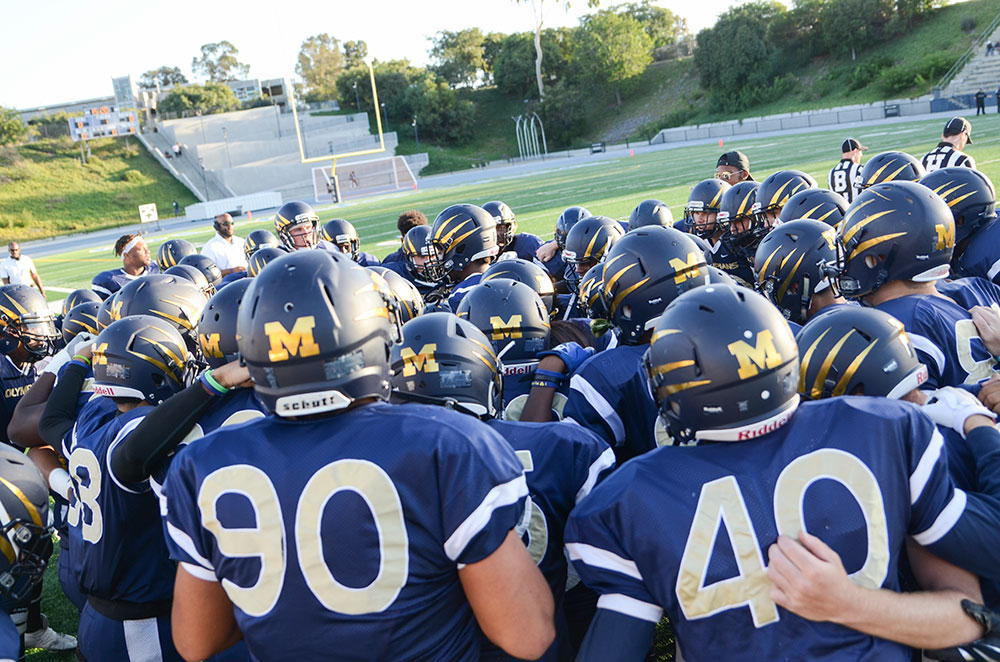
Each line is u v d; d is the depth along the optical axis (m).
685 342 1.77
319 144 66.56
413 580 1.70
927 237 3.00
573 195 24.66
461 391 2.41
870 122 39.00
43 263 28.86
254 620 1.75
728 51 60.81
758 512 1.70
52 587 4.70
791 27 60.22
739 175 8.20
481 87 85.94
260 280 1.81
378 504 1.68
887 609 1.64
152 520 2.69
